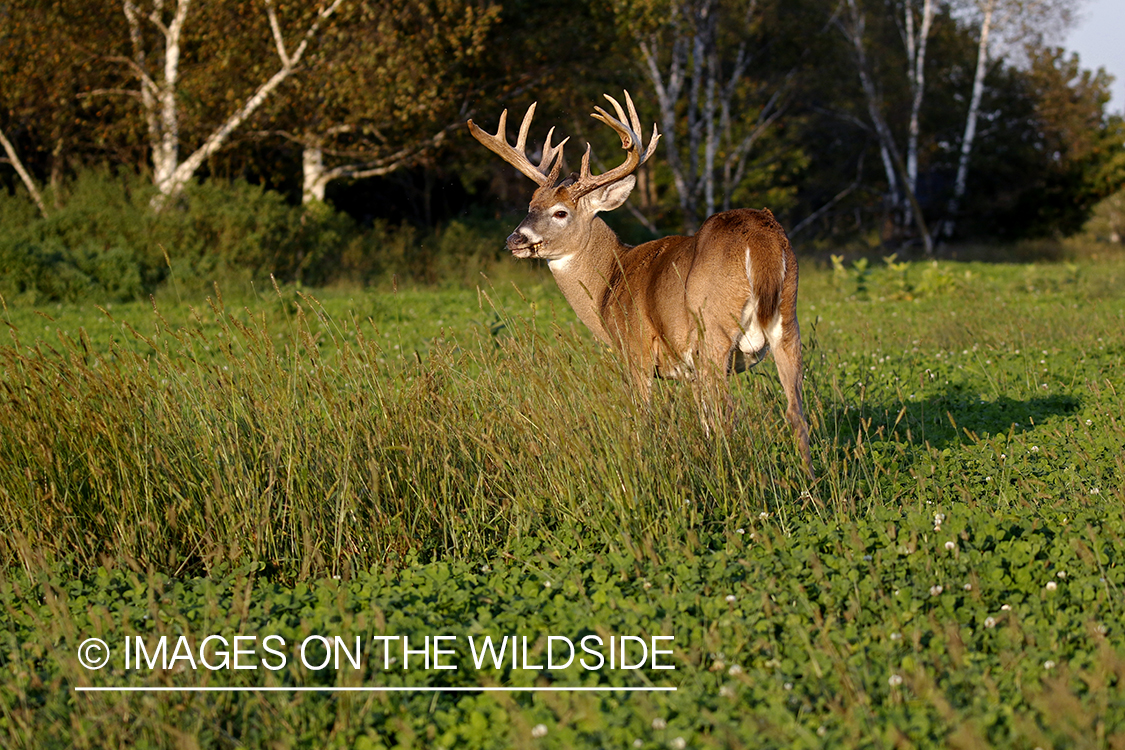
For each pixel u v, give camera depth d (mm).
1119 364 16250
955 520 8484
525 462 9922
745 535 8922
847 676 6148
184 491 9680
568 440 9617
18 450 9570
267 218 34844
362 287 35125
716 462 9602
